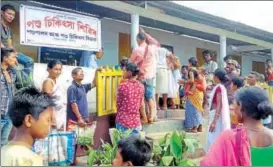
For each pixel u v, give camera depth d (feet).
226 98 8.73
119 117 10.44
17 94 4.35
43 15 9.36
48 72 9.70
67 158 9.18
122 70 10.98
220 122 9.34
